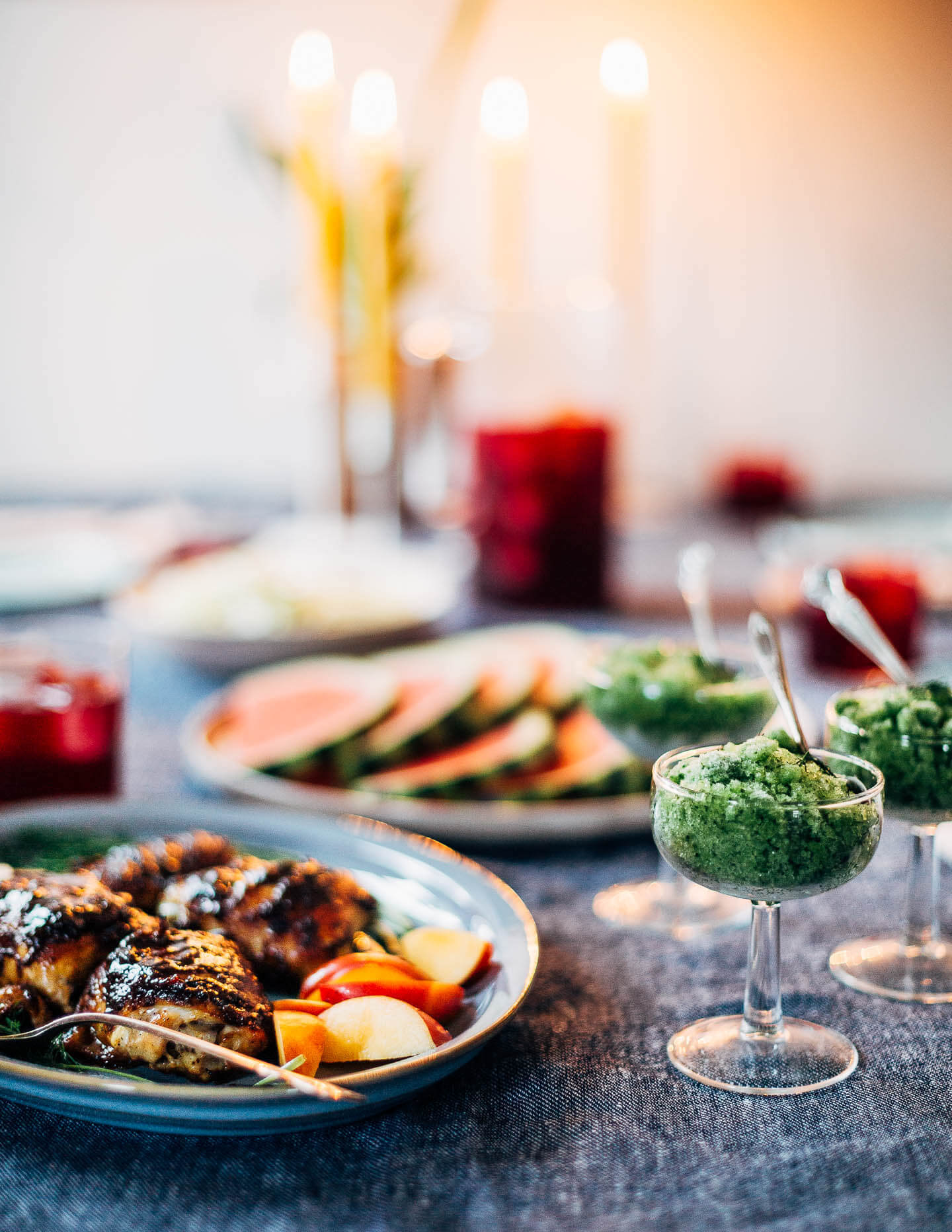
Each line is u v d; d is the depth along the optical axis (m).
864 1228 0.79
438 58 3.28
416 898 1.17
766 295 3.90
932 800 1.06
